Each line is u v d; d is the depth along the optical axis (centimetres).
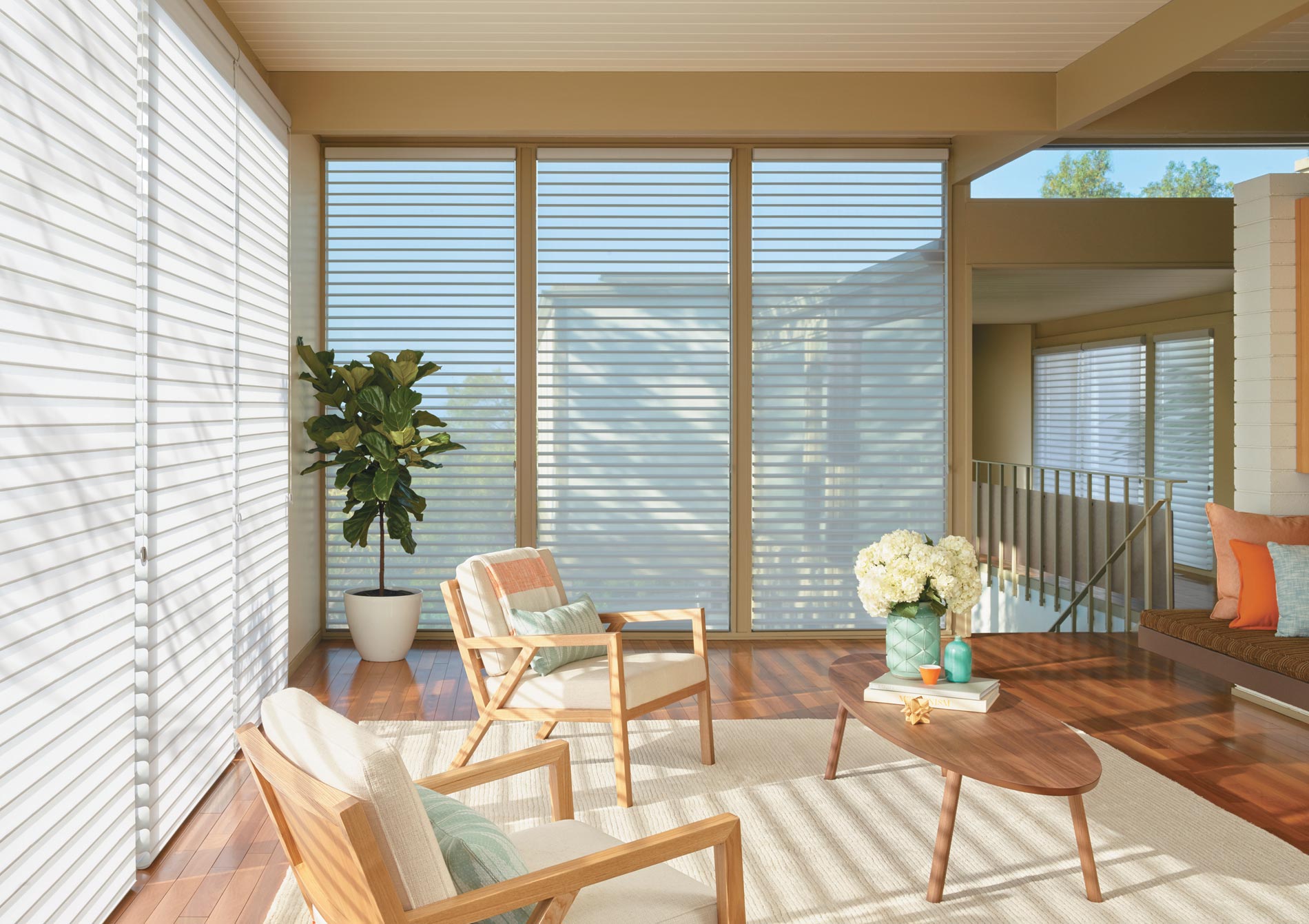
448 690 467
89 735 239
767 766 364
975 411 1144
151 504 286
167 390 303
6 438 202
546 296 574
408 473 523
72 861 230
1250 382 488
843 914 255
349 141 568
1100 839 302
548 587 385
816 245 582
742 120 483
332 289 568
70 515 230
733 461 580
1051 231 584
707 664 375
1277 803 334
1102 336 1004
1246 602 435
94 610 243
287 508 471
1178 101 517
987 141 539
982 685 316
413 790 154
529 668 354
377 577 573
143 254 286
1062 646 571
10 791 200
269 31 429
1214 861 287
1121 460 970
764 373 582
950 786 263
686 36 438
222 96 364
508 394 574
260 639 417
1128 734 408
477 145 571
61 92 229
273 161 446
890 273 584
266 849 294
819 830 307
